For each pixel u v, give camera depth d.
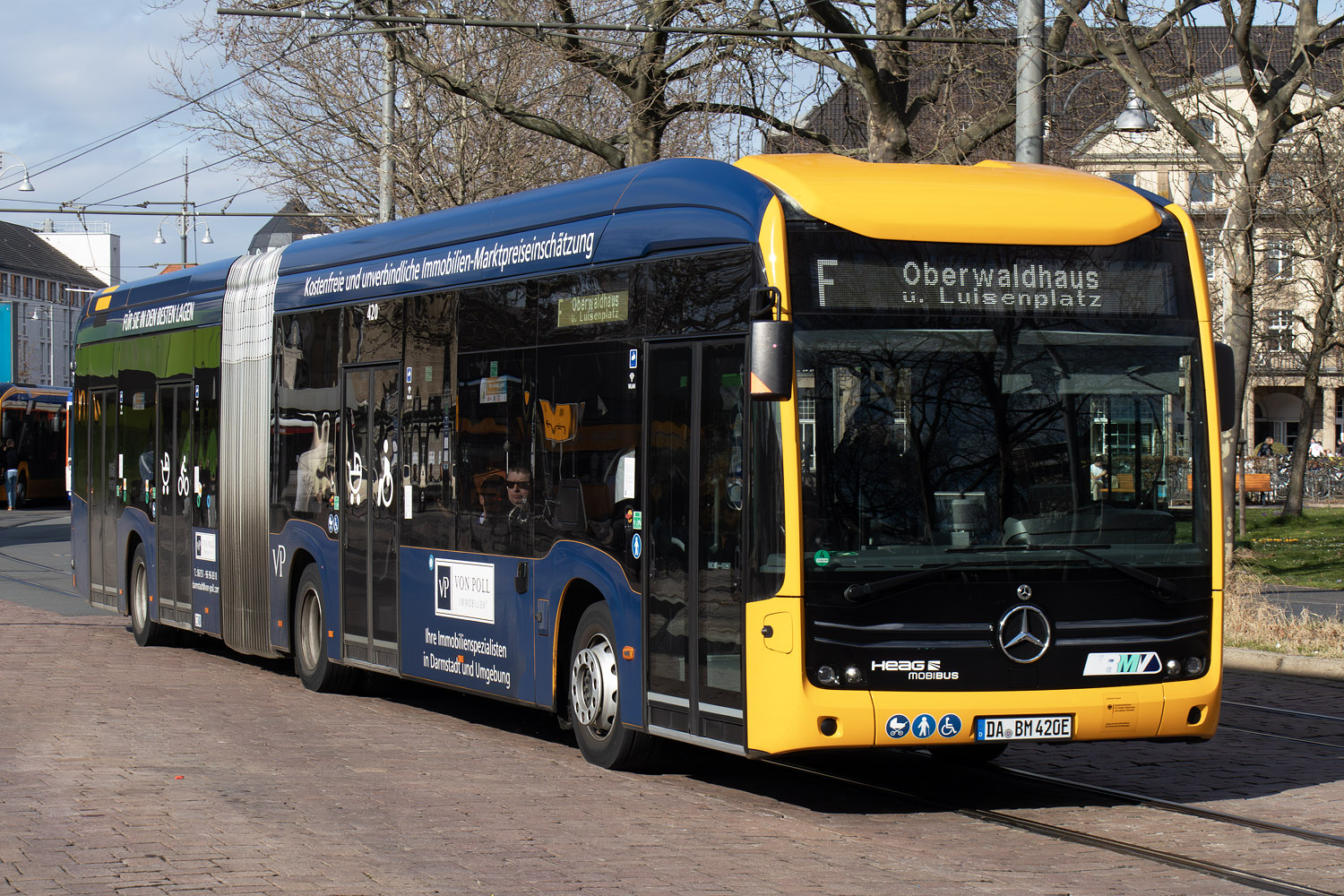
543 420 10.50
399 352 12.41
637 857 7.41
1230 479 19.89
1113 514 8.52
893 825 8.30
